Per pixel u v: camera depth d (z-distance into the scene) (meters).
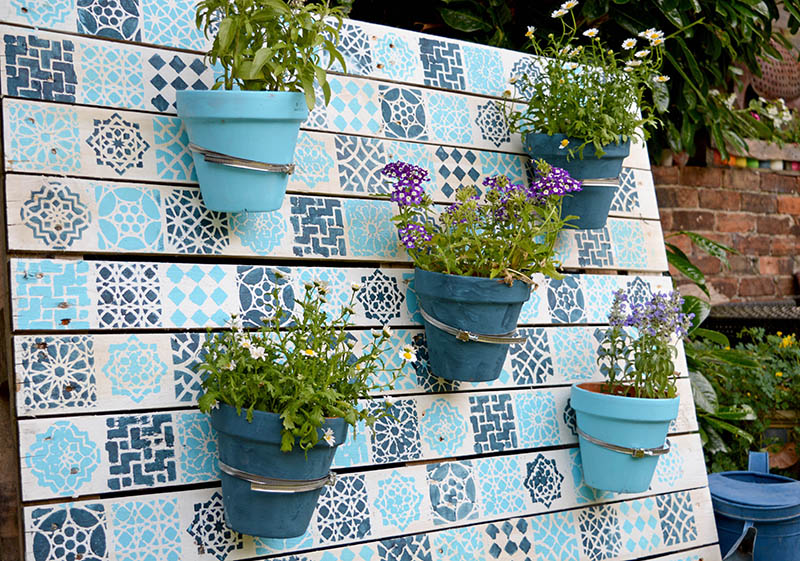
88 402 1.77
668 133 3.86
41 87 1.81
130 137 1.89
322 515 1.97
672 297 2.31
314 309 1.84
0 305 1.93
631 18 3.34
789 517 2.55
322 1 2.33
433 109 2.34
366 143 2.21
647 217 2.67
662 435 2.20
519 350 2.33
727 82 4.62
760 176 4.69
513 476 2.24
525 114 2.47
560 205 2.20
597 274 2.54
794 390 3.51
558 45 2.45
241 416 1.66
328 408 1.68
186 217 1.93
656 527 2.42
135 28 1.94
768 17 3.66
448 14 3.21
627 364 2.35
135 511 1.78
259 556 1.88
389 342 2.14
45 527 1.69
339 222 2.13
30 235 1.76
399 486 2.07
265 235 2.03
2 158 1.78
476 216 2.16
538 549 2.22
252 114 1.72
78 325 1.78
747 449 3.44
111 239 1.84
